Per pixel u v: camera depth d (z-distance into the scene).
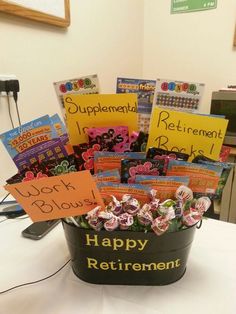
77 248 0.47
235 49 1.66
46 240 0.63
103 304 0.44
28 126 0.47
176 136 0.48
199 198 0.46
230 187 1.33
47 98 1.12
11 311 0.44
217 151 0.47
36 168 0.45
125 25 1.65
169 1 1.76
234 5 1.59
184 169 0.45
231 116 1.41
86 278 0.49
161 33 1.84
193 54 1.79
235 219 1.41
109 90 1.59
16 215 0.76
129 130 0.51
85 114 0.49
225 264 0.53
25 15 0.94
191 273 0.51
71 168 0.47
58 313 0.43
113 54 1.57
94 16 1.35
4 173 0.97
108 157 0.47
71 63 1.24
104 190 0.44
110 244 0.45
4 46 0.91
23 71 0.99
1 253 0.58
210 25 1.69
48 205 0.42
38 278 0.51
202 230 0.65
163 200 0.45
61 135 0.52
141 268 0.47
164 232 0.43
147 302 0.45
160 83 0.53
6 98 0.93
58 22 1.09
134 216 0.43
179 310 0.43
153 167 0.45
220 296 0.46
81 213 0.43
